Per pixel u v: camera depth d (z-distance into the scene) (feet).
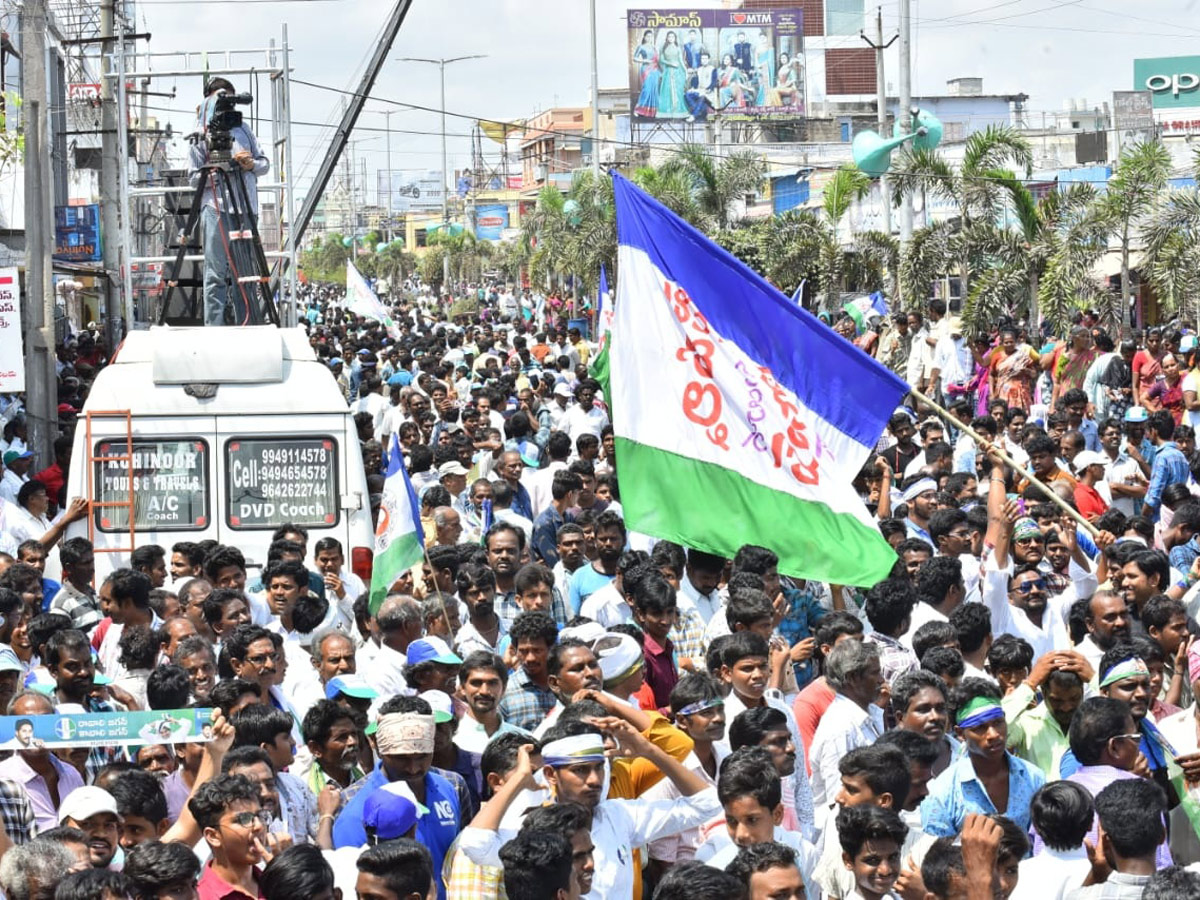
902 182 106.42
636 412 31.24
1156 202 98.37
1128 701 23.73
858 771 20.76
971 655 27.86
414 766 21.52
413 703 21.71
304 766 25.26
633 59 266.36
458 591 32.17
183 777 23.21
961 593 31.53
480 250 326.65
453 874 19.67
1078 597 34.73
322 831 23.02
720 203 154.61
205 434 40.93
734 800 19.72
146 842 18.54
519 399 69.00
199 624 31.96
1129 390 67.46
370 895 18.28
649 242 31.19
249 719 23.02
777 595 30.27
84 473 40.52
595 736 19.56
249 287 53.47
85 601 35.24
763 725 21.70
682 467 31.12
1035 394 74.59
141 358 41.29
